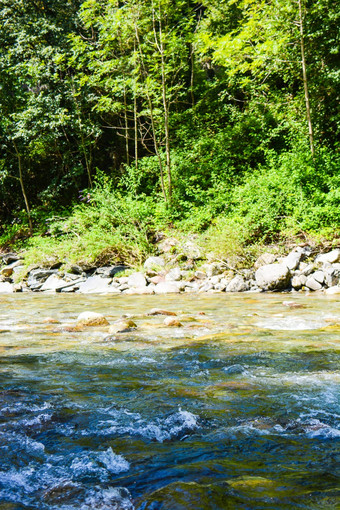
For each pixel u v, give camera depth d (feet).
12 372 9.86
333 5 41.24
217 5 64.08
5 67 55.98
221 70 64.49
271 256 34.30
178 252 39.88
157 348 12.34
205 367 10.12
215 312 21.43
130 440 6.05
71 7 61.67
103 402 7.69
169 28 51.96
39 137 54.03
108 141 64.85
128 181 51.98
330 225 35.76
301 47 41.55
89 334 15.15
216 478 4.82
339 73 42.93
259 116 52.29
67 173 61.87
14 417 6.95
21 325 17.46
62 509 4.31
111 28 48.44
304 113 47.47
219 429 6.39
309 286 30.99
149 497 4.35
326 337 13.61
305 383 8.66
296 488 4.53
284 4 41.39
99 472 5.10
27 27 56.18
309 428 6.36
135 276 36.78
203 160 49.93
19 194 63.77
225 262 36.32
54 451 5.73
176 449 5.72
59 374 9.67
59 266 43.65
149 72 56.03
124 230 42.78
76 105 53.78
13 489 4.76
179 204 46.32
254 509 4.07
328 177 38.40
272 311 21.26
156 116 52.21
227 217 40.52
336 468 5.06
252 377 9.19
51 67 56.54
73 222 47.52
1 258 49.32
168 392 8.22
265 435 6.13
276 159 47.16
